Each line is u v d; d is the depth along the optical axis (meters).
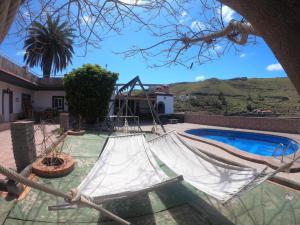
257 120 17.05
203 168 5.34
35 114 19.83
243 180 4.60
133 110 25.70
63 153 7.99
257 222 4.43
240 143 16.17
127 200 5.12
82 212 4.61
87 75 16.00
